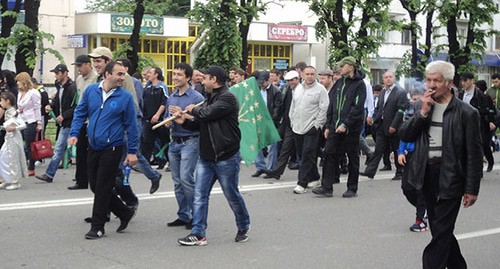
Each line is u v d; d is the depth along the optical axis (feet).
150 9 61.46
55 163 40.34
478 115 19.51
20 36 54.90
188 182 27.78
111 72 25.91
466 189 19.38
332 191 37.55
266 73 46.70
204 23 58.80
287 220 31.07
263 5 66.69
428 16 81.46
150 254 24.56
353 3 69.97
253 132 37.73
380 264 23.86
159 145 47.52
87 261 23.52
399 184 42.16
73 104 39.99
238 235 26.68
